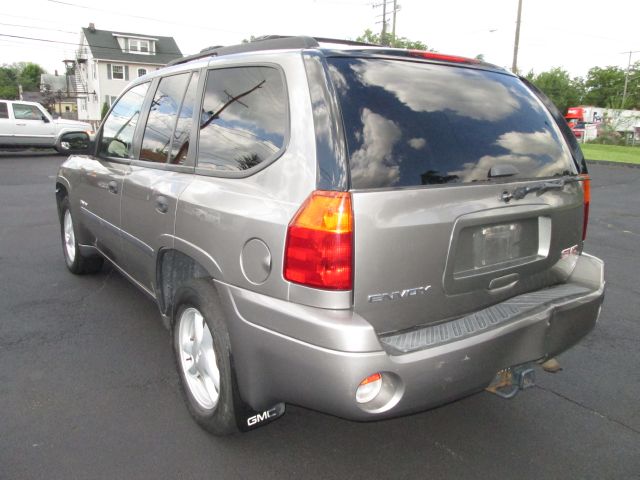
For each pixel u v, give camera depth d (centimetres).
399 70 251
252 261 233
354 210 209
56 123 1983
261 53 264
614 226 884
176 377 343
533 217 272
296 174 223
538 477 258
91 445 273
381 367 206
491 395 333
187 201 279
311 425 297
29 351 374
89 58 4556
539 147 280
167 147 324
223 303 249
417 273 226
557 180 277
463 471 262
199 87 303
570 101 7025
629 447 282
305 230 212
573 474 261
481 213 242
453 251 235
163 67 369
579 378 354
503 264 262
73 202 481
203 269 292
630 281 567
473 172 244
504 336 237
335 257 208
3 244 679
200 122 295
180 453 269
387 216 215
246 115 261
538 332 253
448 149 241
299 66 238
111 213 391
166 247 302
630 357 385
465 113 258
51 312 444
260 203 233
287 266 218
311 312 212
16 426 287
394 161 223
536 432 295
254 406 245
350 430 294
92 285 511
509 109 279
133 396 320
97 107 4525
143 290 372
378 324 222
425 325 236
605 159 2303
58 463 258
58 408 305
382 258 215
